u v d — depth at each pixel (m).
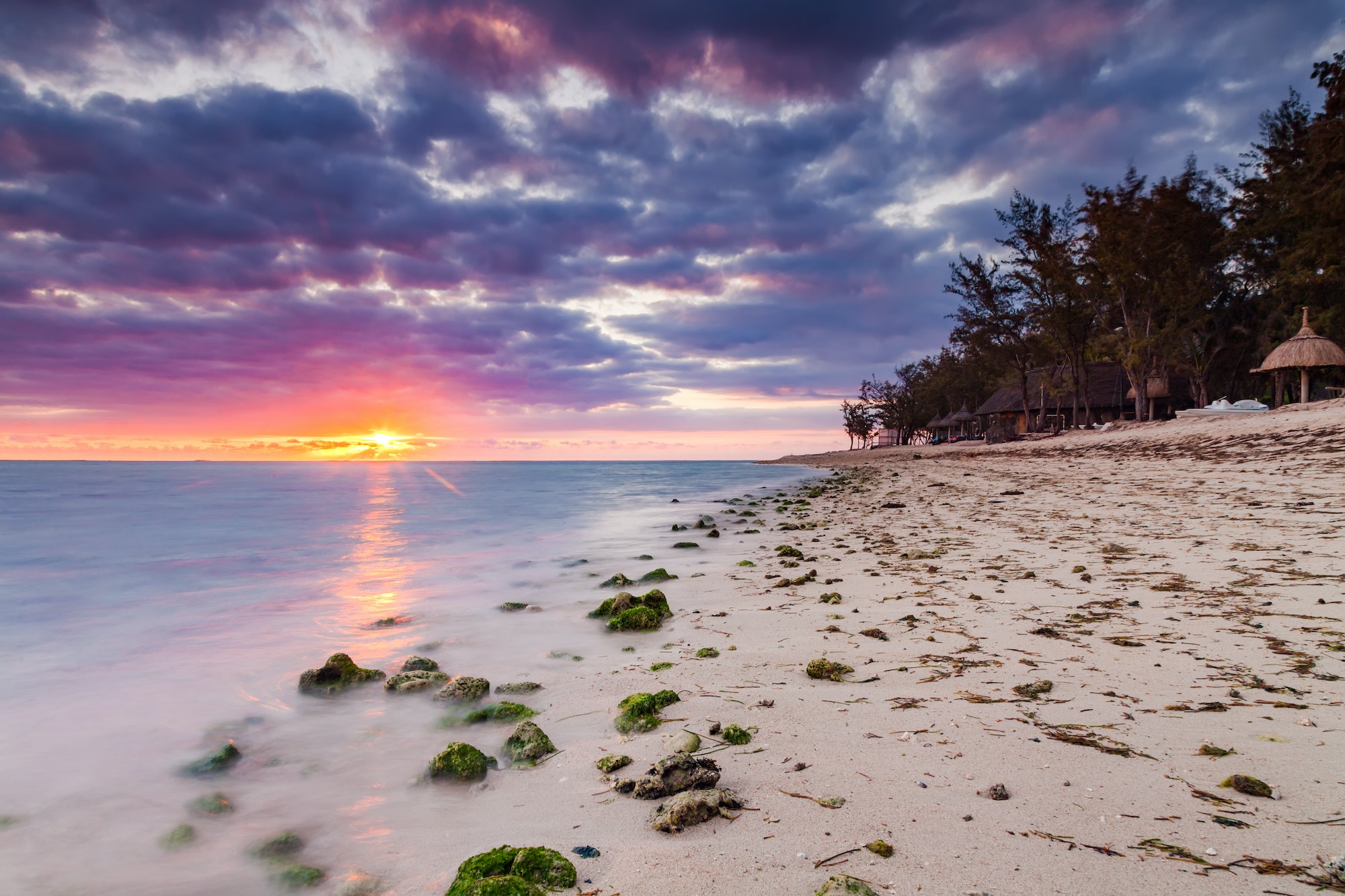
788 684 4.43
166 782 3.56
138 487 37.69
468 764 3.38
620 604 6.98
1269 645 4.36
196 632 6.91
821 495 25.89
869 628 5.70
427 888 2.48
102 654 6.09
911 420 97.50
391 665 5.64
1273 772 2.72
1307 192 32.31
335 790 3.40
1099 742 3.15
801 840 2.50
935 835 2.46
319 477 56.59
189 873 2.72
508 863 2.40
